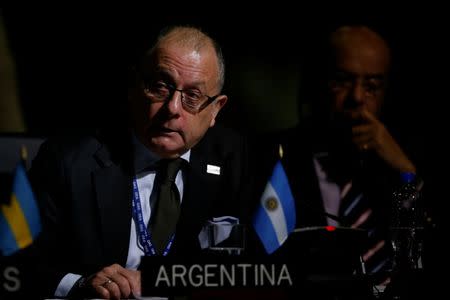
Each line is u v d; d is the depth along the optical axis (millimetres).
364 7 12844
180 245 7543
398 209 7598
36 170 7605
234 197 8250
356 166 9711
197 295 5125
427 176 10414
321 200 9328
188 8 12516
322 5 12984
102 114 12148
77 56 12148
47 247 7262
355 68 9938
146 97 7219
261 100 13062
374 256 8180
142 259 5055
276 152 9266
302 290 5410
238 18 12867
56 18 12102
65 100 12125
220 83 7598
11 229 5336
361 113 9992
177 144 7305
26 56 12039
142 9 12273
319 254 6023
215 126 8680
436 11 12562
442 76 12438
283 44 13062
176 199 7570
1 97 11977
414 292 5742
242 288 5234
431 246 7594
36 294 5391
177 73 7125
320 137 9984
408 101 12422
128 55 12180
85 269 7234
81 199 7430
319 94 10211
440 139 11117
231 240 6539
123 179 7484
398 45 12617
